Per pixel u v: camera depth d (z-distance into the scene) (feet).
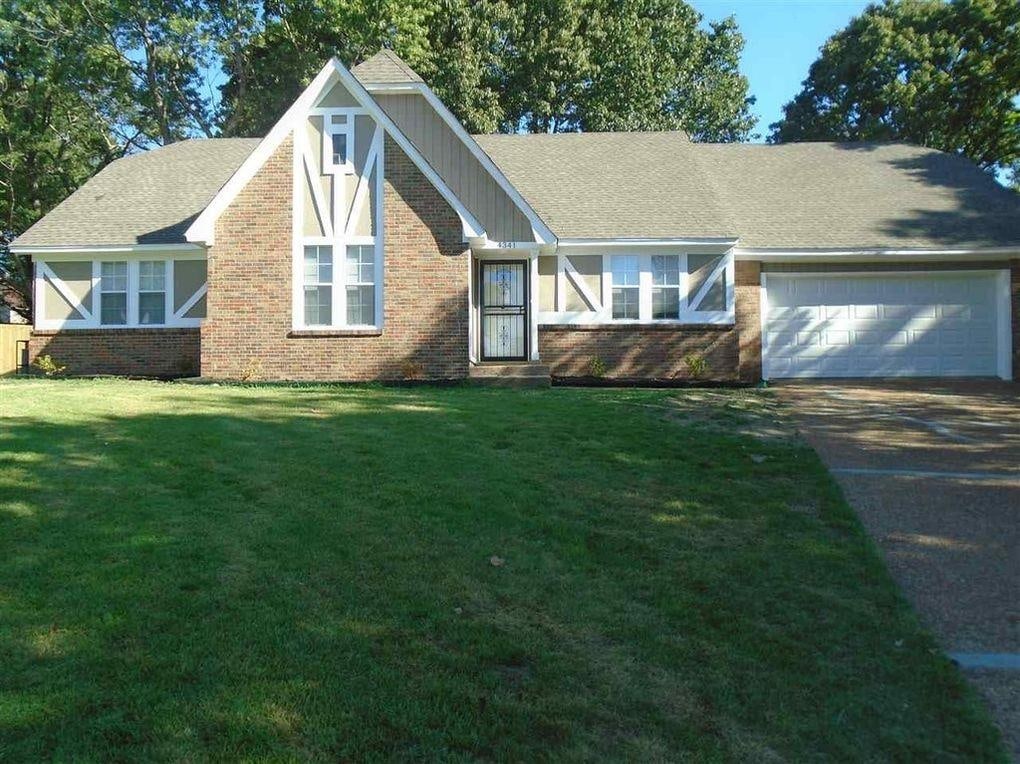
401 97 59.36
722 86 122.01
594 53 104.99
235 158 74.74
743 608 16.67
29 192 103.86
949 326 61.21
